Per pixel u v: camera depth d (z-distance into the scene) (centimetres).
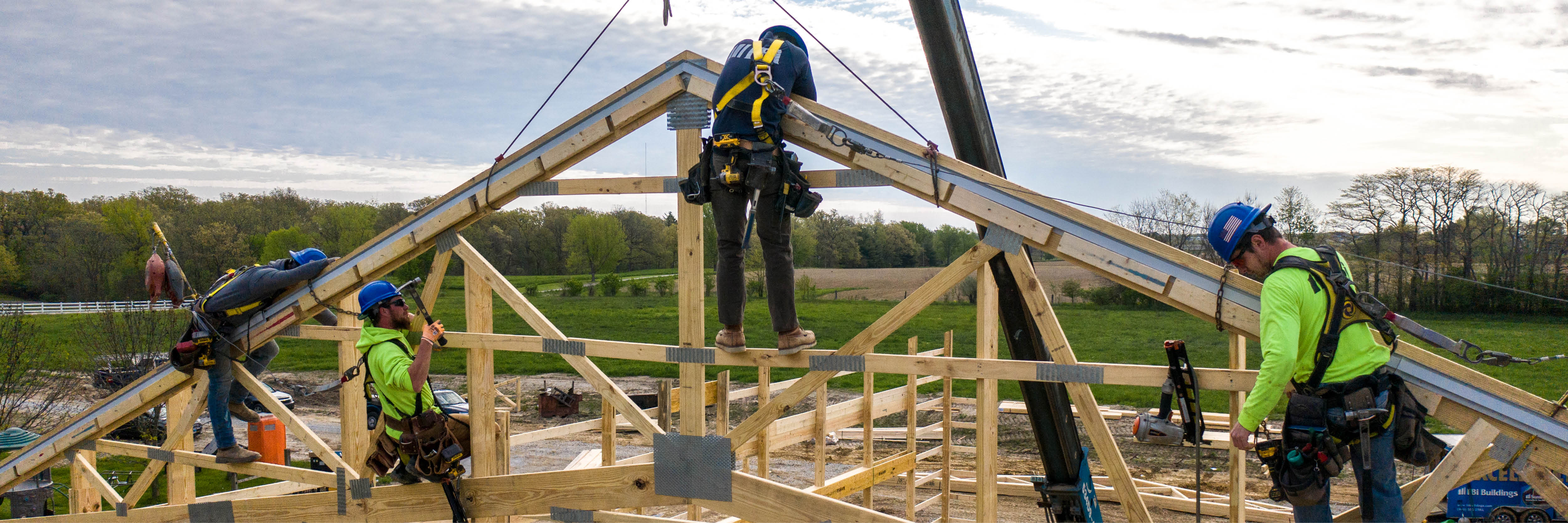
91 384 2042
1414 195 3403
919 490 1120
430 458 482
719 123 389
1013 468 1216
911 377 843
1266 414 308
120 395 659
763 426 443
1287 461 320
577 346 484
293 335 582
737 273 413
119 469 1388
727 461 451
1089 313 3322
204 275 4984
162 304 3706
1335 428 309
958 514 1002
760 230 411
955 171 393
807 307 4141
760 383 708
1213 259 1431
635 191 458
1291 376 316
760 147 379
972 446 1376
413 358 477
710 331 3200
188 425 630
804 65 390
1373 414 302
